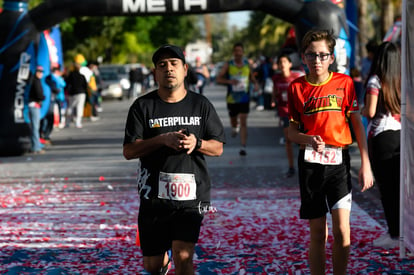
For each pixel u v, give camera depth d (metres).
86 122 44.19
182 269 7.87
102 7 24.67
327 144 8.70
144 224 8.04
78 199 16.50
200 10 24.59
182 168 7.90
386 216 11.30
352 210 14.55
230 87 24.56
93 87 45.41
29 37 25.42
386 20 56.22
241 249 11.44
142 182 8.02
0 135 25.81
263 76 47.56
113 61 85.88
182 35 93.06
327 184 8.71
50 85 28.48
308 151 8.71
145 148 7.76
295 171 20.17
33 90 26.11
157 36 88.62
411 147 9.16
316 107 8.70
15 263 10.80
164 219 7.96
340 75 8.81
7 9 25.47
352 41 29.27
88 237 12.51
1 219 14.21
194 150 7.91
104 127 39.91
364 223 13.22
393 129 10.89
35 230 13.16
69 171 21.66
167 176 7.90
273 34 101.88
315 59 8.62
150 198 7.95
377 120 10.97
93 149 28.25
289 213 14.32
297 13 24.73
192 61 125.31
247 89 24.38
